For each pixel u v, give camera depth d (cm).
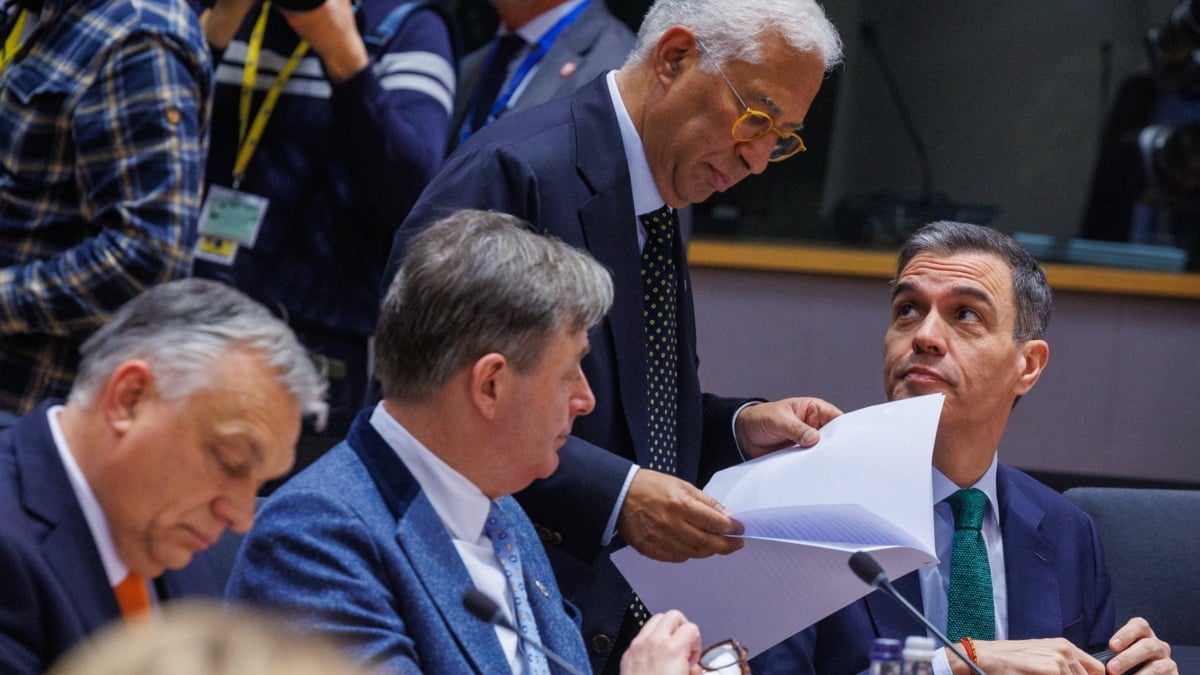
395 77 800
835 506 501
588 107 574
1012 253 614
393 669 414
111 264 614
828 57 560
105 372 391
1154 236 1350
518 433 448
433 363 443
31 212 635
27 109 633
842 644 587
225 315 390
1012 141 1453
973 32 1450
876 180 1457
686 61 559
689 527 510
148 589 436
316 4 735
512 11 891
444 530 452
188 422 384
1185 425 1209
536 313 439
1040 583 617
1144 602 697
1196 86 1350
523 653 469
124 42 629
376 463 454
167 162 627
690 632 448
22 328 620
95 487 395
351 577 425
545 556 511
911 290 613
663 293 584
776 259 1238
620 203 564
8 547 379
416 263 448
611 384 559
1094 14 1434
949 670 550
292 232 768
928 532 511
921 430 541
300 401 396
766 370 1245
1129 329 1212
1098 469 1216
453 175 557
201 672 180
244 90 771
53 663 384
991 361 602
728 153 561
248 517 398
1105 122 1421
